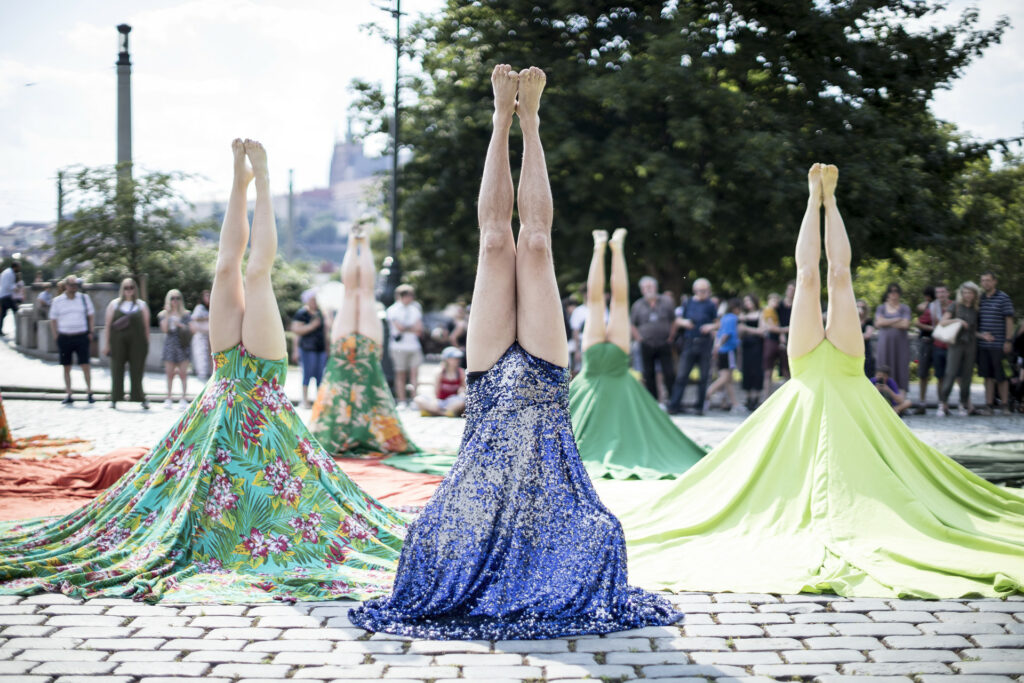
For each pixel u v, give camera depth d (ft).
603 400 31.27
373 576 16.85
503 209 15.53
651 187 57.47
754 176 57.41
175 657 12.85
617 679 12.14
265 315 18.84
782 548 18.19
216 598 15.49
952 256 66.18
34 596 15.53
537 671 12.40
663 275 68.90
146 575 16.21
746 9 56.18
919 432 38.63
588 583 14.33
